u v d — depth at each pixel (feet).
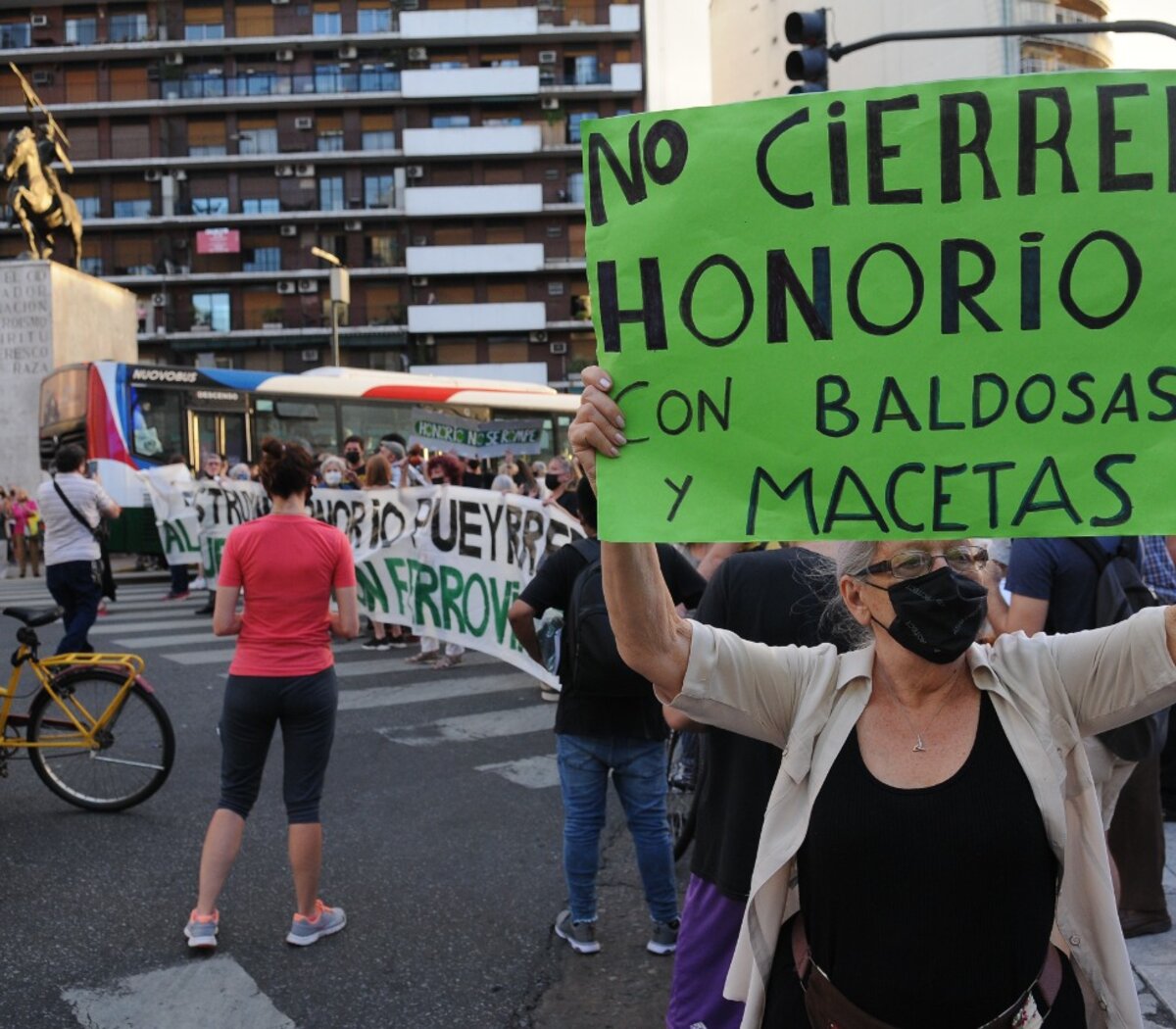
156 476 51.83
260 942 13.52
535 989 12.28
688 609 12.36
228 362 173.37
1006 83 5.97
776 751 8.96
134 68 170.09
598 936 13.74
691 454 6.23
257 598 13.48
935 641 5.69
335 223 172.55
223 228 170.30
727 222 6.19
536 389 79.20
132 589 59.00
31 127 90.89
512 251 171.94
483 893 15.12
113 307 93.61
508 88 169.89
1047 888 5.76
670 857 13.16
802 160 6.13
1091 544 11.93
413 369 174.19
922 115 6.03
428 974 12.66
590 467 6.37
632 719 12.88
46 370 84.12
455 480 32.45
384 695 28.76
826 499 6.11
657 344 6.25
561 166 174.09
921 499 6.04
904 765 5.85
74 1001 11.98
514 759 22.25
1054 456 5.98
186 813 18.74
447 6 172.65
